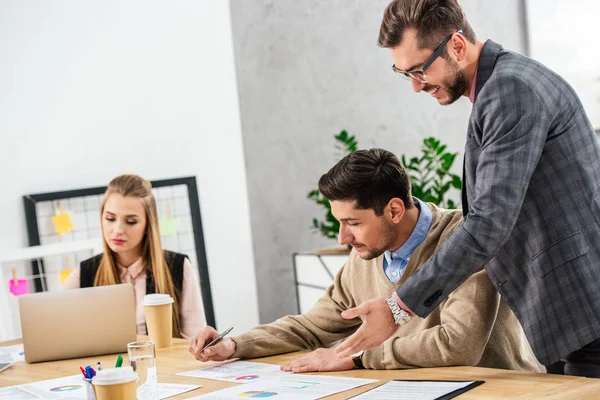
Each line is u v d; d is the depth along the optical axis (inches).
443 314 73.2
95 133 160.1
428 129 199.9
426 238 78.1
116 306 93.7
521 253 68.9
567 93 67.1
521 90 64.6
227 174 175.3
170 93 168.7
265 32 190.5
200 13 173.0
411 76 70.5
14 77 152.3
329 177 75.2
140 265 125.6
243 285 176.7
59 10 156.9
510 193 62.8
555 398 55.6
